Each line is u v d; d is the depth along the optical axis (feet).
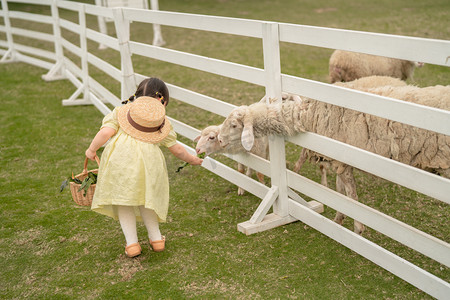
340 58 19.40
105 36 19.61
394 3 54.08
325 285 10.07
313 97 10.73
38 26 49.62
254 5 58.39
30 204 14.43
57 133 20.81
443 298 8.96
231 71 12.84
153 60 33.83
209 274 10.63
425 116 8.41
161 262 11.18
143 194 10.54
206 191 15.05
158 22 15.19
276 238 12.06
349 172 11.39
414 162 10.29
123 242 12.15
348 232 10.92
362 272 10.48
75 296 10.05
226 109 13.29
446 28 37.78
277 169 12.28
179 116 21.88
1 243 12.26
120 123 10.68
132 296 9.96
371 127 10.43
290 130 11.44
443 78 25.58
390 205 13.55
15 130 21.31
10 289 10.38
